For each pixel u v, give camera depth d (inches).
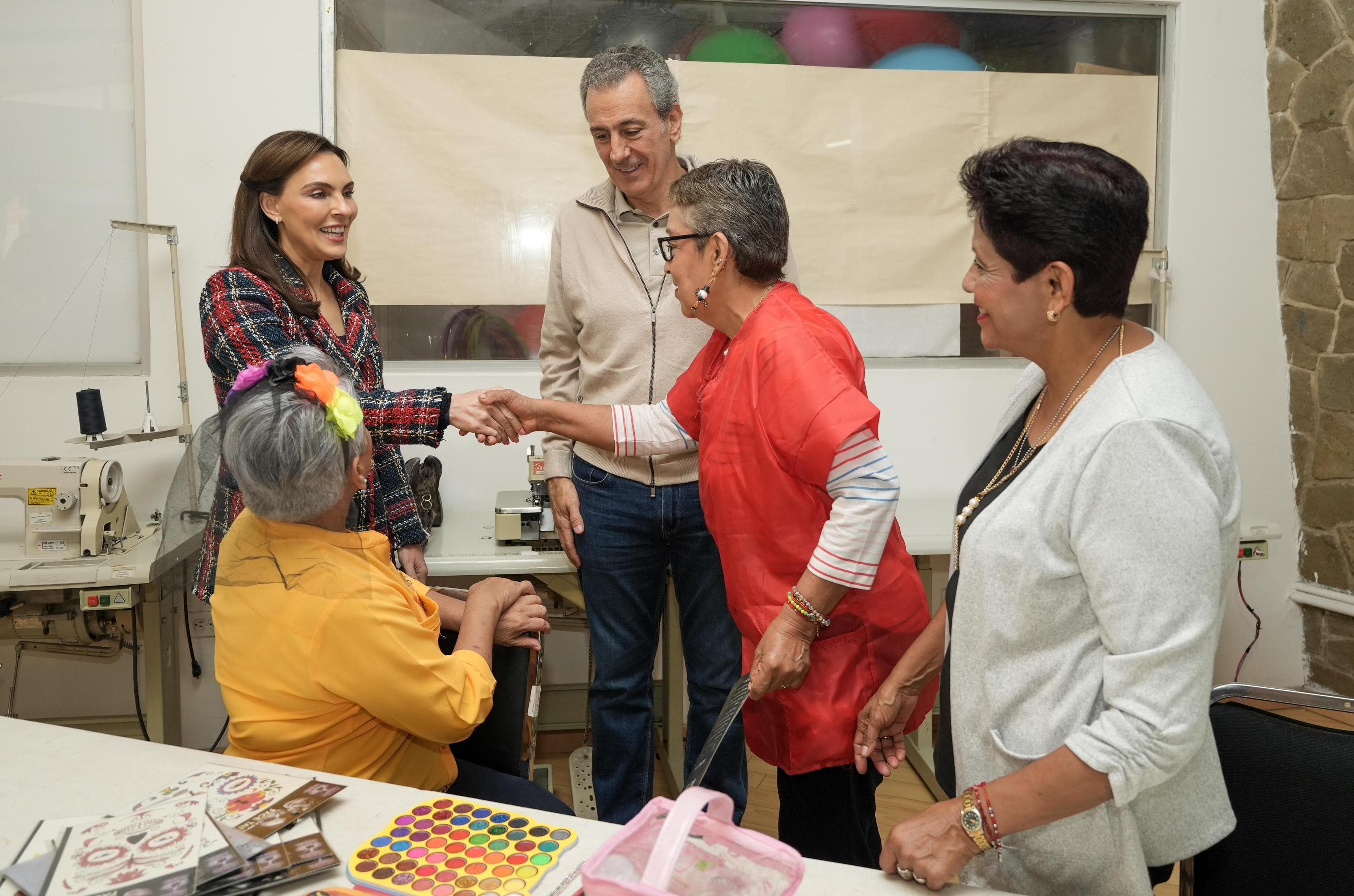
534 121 108.3
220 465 64.1
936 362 118.6
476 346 111.0
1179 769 35.2
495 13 106.7
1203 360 122.4
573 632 117.6
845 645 56.4
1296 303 121.0
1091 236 35.7
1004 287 38.3
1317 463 121.3
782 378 53.4
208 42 102.8
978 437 120.2
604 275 80.2
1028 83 115.6
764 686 52.9
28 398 105.8
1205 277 121.3
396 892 34.9
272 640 47.8
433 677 47.9
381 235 107.5
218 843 37.5
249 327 62.9
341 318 74.6
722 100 110.6
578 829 39.4
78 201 105.1
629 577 81.4
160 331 106.3
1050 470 37.4
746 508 56.6
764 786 105.8
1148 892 38.6
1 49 102.1
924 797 104.3
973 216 39.5
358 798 41.8
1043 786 35.3
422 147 107.0
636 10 108.5
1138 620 34.3
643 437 70.2
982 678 40.1
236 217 68.2
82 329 106.6
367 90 105.5
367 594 47.3
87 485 88.4
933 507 114.5
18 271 105.0
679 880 32.8
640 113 72.9
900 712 53.7
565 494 82.7
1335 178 113.5
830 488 53.3
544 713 118.3
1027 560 37.7
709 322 61.1
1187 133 118.7
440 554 91.0
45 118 103.5
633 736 83.8
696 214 57.1
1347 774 41.9
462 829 39.1
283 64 104.0
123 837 38.0
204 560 65.6
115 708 111.0
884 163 114.2
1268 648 127.2
